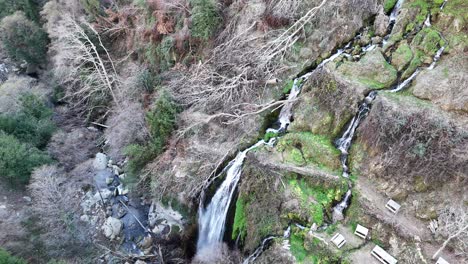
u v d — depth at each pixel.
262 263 17.38
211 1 24.72
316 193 18.61
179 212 22.91
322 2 22.28
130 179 24.45
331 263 16.11
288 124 22.05
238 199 20.27
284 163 19.73
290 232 17.86
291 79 23.23
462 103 16.67
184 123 23.77
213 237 21.67
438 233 15.66
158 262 21.91
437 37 19.05
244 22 24.61
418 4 20.39
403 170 16.92
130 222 24.06
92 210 24.47
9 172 22.75
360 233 16.62
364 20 22.50
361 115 19.23
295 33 23.22
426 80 18.08
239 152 22.02
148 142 23.83
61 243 21.44
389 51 20.47
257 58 23.89
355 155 18.78
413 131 16.59
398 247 15.85
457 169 15.62
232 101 24.00
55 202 22.14
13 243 20.27
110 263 21.81
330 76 20.36
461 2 19.30
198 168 22.66
